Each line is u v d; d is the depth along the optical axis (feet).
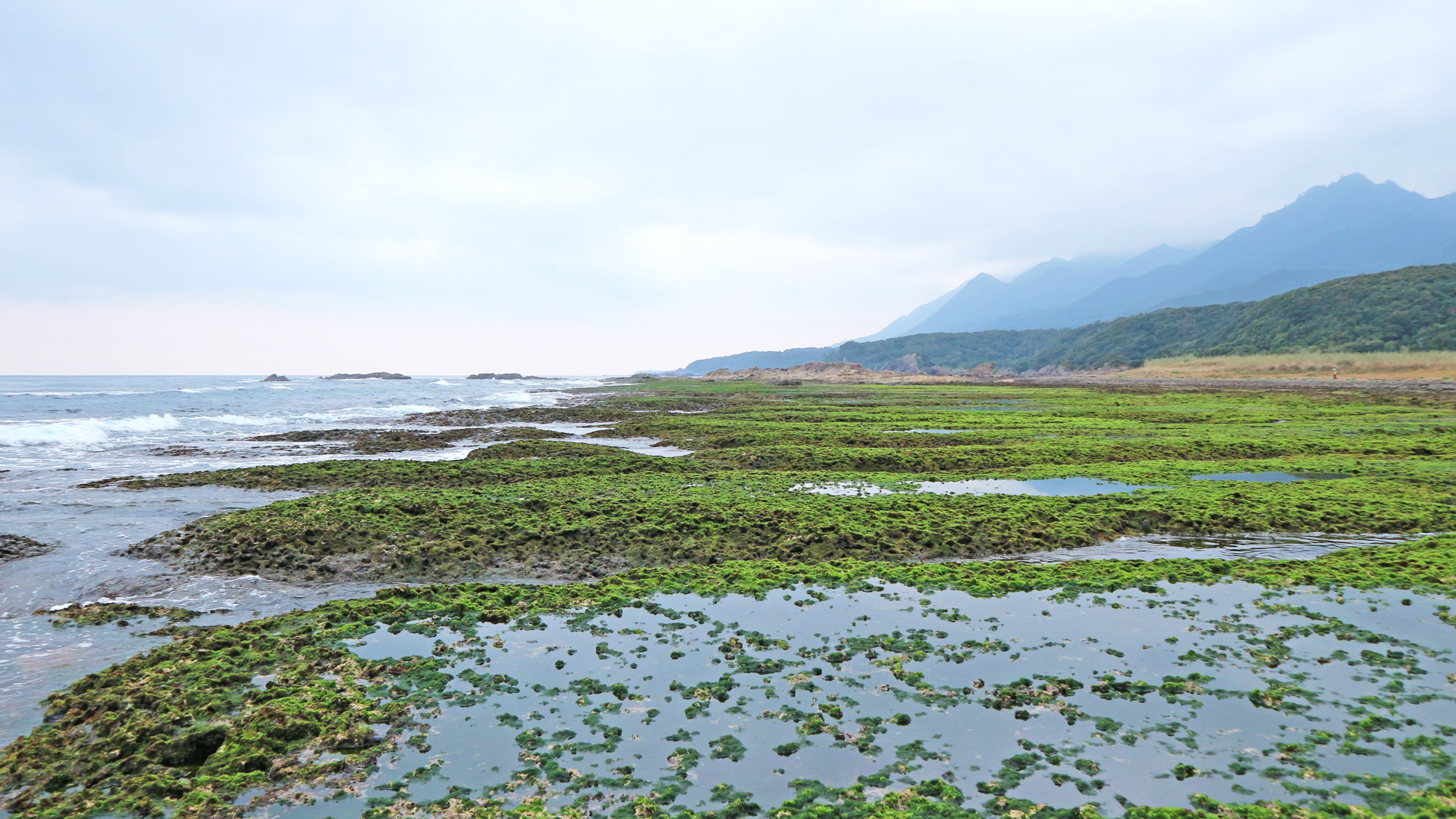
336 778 27.66
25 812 25.73
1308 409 208.95
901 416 201.05
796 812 25.16
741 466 109.91
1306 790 26.12
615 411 238.48
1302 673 35.88
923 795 26.25
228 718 31.78
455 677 36.40
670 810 25.53
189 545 61.16
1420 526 69.46
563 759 28.86
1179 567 54.08
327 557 59.21
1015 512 72.43
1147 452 118.93
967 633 42.16
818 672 37.01
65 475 106.73
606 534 64.80
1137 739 30.01
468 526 65.26
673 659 38.78
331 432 162.30
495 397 365.20
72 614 47.14
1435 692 33.45
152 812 25.71
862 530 66.28
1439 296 528.63
